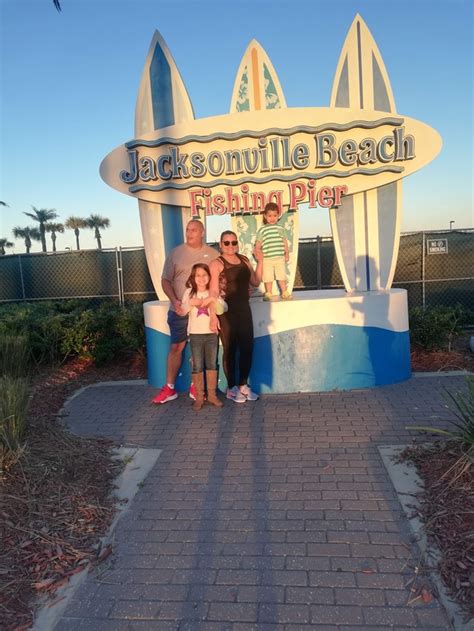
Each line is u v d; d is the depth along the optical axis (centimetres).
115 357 823
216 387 596
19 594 270
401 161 665
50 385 691
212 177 682
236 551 301
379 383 629
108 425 532
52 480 381
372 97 664
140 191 689
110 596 268
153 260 707
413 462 398
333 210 693
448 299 1095
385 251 691
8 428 405
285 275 657
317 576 275
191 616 251
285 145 664
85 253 1272
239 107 682
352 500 353
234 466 419
